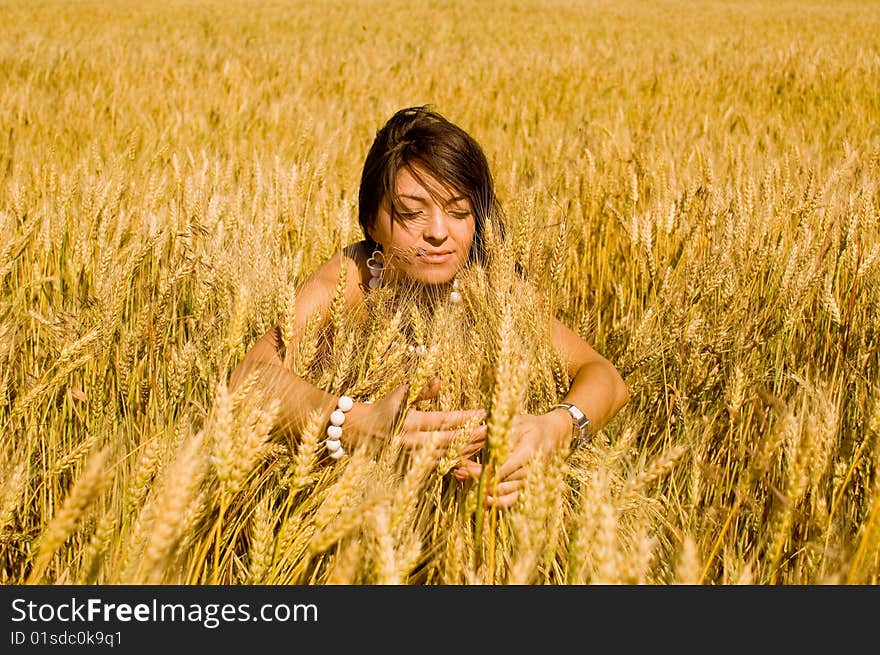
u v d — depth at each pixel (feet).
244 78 33.96
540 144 20.04
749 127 23.98
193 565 4.65
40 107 24.75
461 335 6.45
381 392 6.06
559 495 4.81
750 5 124.06
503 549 5.19
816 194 10.92
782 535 4.75
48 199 11.96
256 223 10.68
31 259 10.16
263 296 7.55
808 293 9.00
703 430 7.37
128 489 4.80
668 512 5.92
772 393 8.28
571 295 10.99
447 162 6.59
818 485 5.60
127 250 8.63
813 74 38.06
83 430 6.91
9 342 6.97
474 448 5.51
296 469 4.81
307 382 5.88
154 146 19.04
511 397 4.26
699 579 4.87
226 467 4.35
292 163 14.57
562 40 64.34
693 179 12.81
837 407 7.13
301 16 86.28
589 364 6.97
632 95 34.09
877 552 4.48
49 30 60.13
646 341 8.18
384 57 47.24
